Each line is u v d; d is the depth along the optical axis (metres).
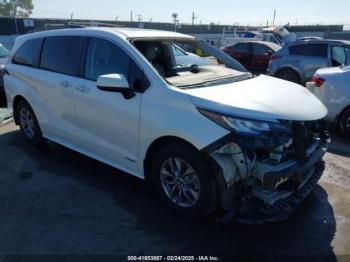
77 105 4.04
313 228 3.27
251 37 23.61
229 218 2.93
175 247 2.96
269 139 2.80
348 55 9.35
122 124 3.54
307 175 3.39
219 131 2.84
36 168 4.45
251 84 3.62
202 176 3.02
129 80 3.47
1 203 3.61
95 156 4.12
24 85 4.89
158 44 4.08
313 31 39.59
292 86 3.79
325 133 3.66
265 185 2.81
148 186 3.98
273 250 2.95
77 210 3.49
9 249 2.91
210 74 3.87
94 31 3.96
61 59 4.32
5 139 5.52
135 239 3.05
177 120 3.05
